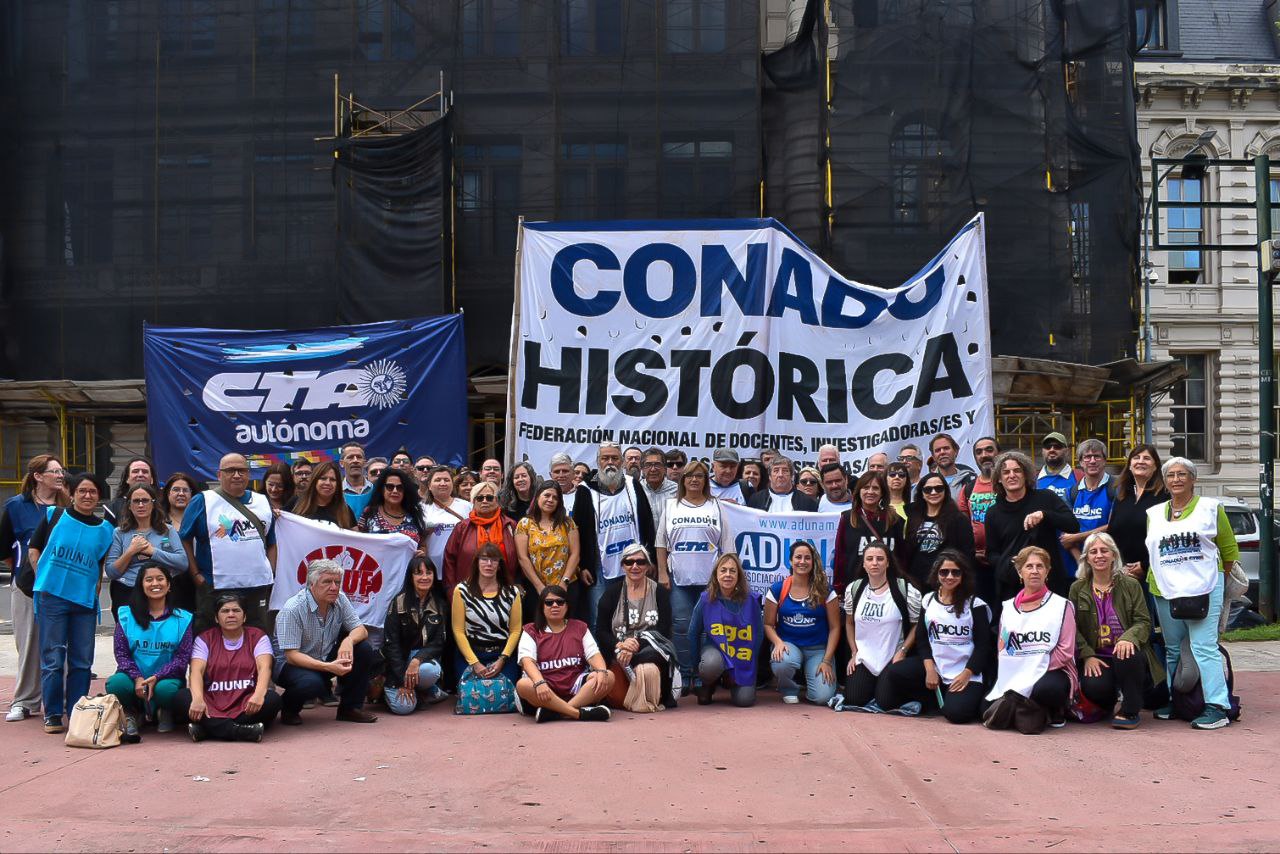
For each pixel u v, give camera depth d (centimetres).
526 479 885
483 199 1738
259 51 1755
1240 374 2378
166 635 728
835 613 831
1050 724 736
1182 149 2405
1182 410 2408
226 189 1747
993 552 802
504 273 1731
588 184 1738
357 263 1650
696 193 1722
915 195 1647
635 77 1733
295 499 888
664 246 1034
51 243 1772
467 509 900
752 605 832
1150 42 2447
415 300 1645
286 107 1744
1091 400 1767
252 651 730
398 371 1394
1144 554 791
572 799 562
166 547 769
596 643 807
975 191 1653
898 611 797
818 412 1027
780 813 538
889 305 1032
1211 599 739
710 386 1025
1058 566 785
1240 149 2394
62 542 745
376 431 1391
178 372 1386
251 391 1387
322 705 830
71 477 798
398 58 1762
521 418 1017
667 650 812
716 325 1029
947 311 1027
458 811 543
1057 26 1683
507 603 813
